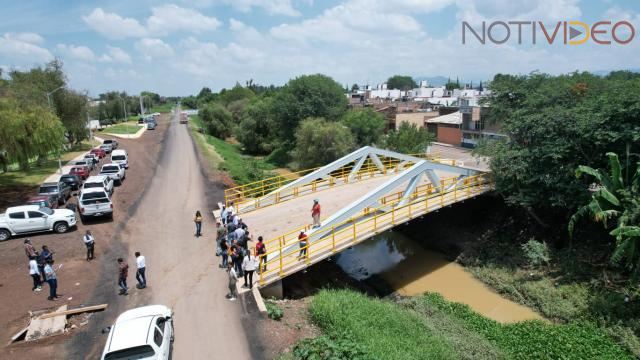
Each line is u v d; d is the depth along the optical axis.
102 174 33.44
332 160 52.16
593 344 16.52
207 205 28.89
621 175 19.25
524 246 23.89
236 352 12.66
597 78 32.44
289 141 67.81
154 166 44.62
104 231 23.33
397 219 22.61
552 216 25.78
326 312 15.13
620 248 17.52
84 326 14.03
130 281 17.20
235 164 50.28
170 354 12.48
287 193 30.06
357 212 22.16
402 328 15.71
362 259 27.53
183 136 76.00
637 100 20.19
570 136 22.89
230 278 15.58
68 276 17.73
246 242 17.81
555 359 15.60
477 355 15.31
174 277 17.52
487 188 27.34
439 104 107.06
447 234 29.45
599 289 19.86
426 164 24.73
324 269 23.50
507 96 31.70
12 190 32.62
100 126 102.50
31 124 31.72
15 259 19.64
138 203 29.42
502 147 26.06
